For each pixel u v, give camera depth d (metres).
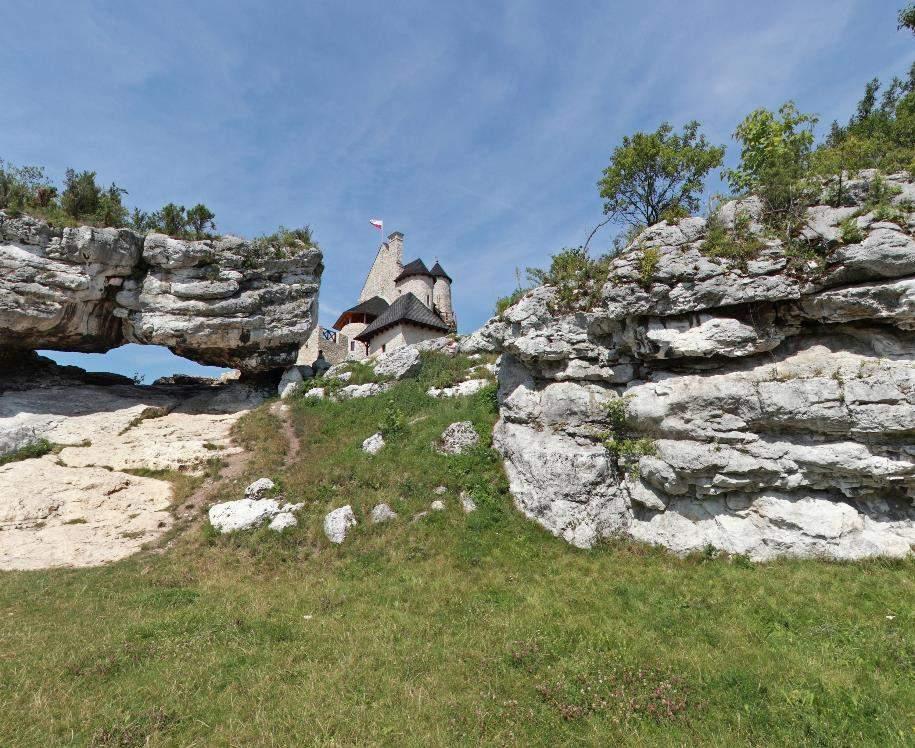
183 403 27.72
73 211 25.17
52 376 28.72
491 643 8.03
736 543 11.38
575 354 14.65
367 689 6.78
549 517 12.87
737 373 12.26
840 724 5.75
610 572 10.93
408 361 27.55
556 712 6.25
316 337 45.06
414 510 14.12
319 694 6.64
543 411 14.70
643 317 13.20
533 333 15.05
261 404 27.92
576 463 12.98
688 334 12.45
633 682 6.74
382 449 18.09
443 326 38.38
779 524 11.24
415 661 7.51
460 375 26.31
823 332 12.19
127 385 31.06
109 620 9.43
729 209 12.81
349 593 10.48
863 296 10.91
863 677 6.66
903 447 10.48
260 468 18.62
